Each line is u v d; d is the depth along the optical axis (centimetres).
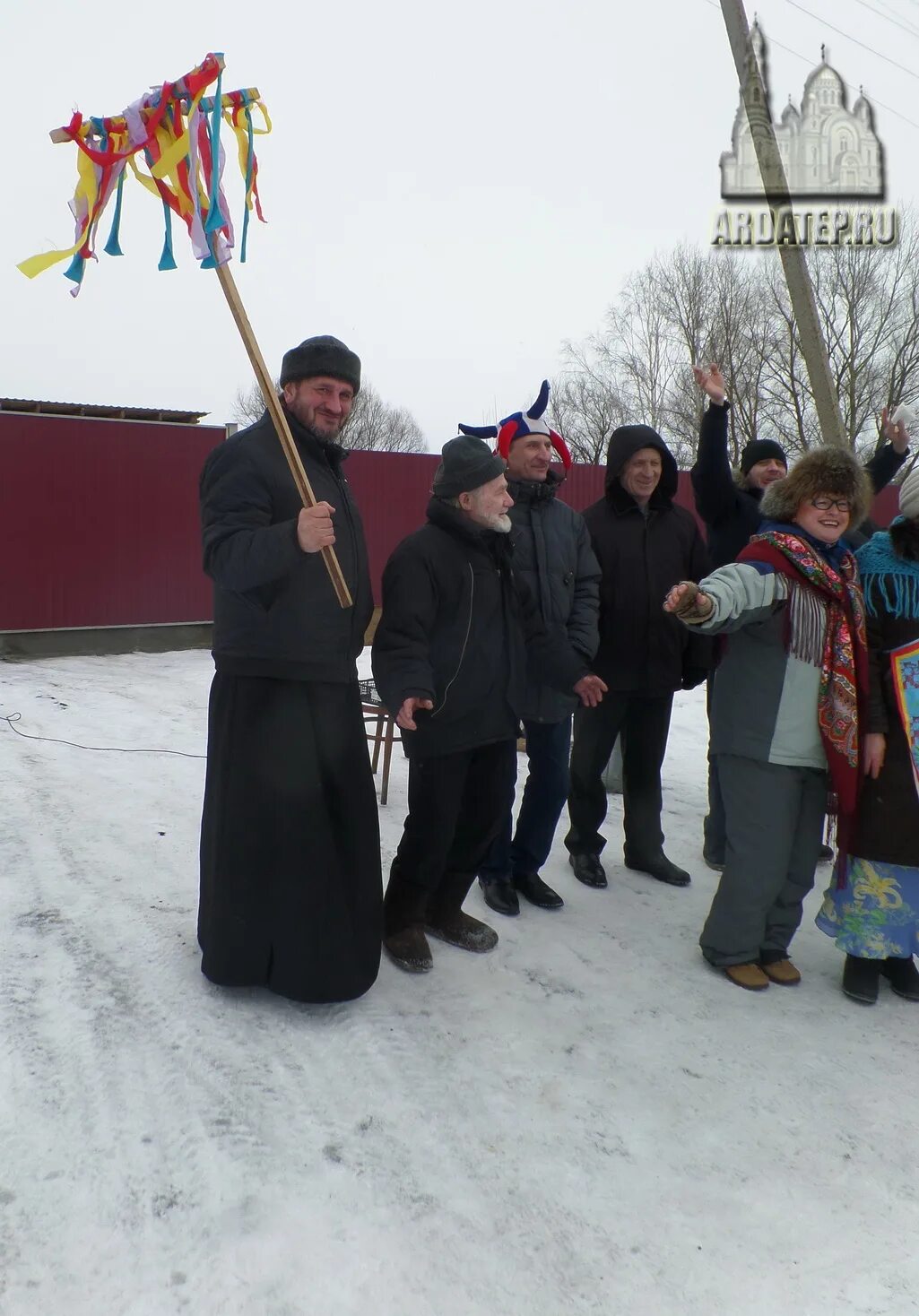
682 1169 226
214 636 283
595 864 407
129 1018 269
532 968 323
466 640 304
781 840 314
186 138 228
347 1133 228
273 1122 229
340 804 281
